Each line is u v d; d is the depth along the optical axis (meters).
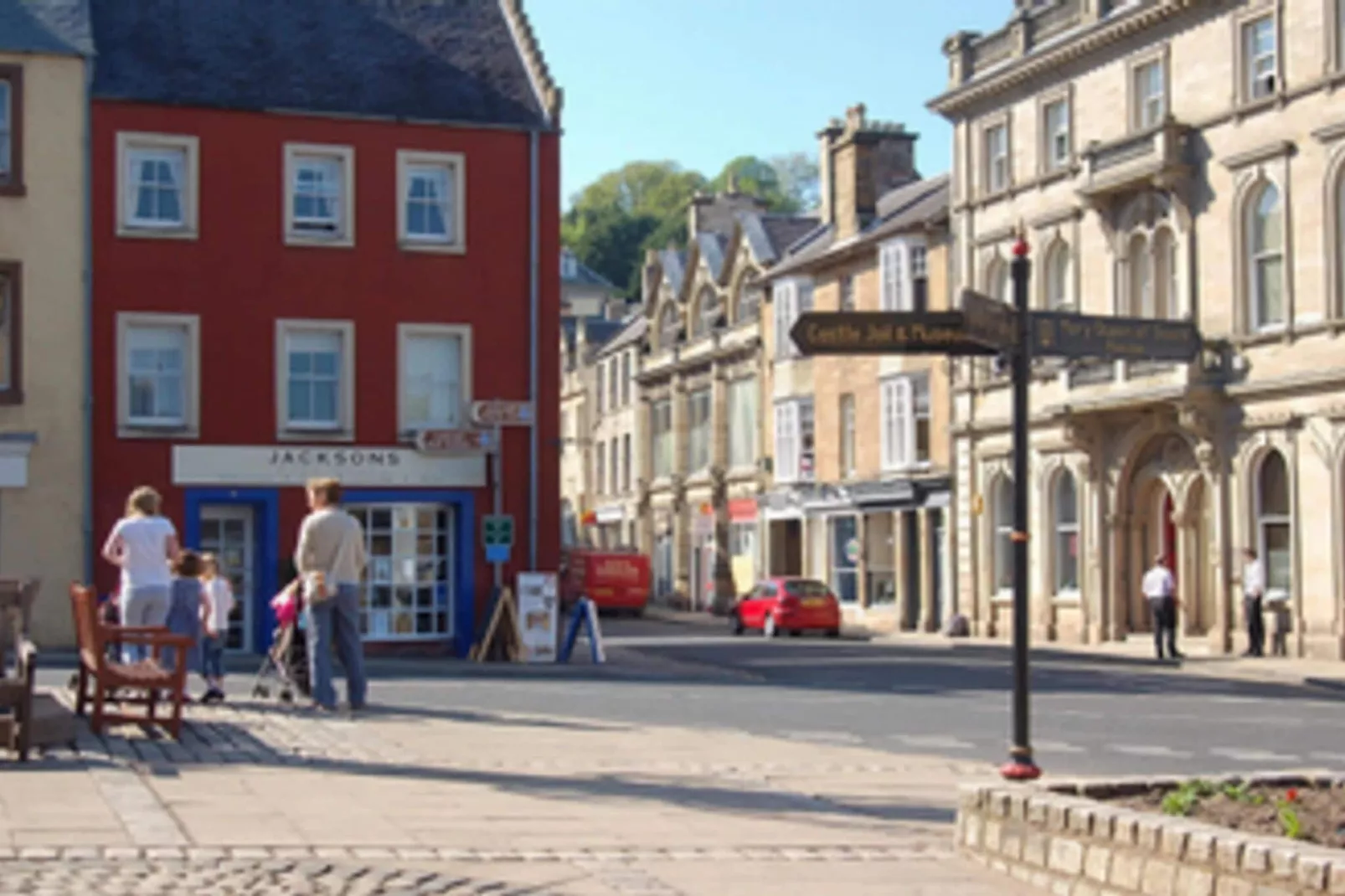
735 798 11.51
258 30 32.69
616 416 77.00
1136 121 39.12
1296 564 33.78
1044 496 41.97
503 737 14.99
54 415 30.11
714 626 54.94
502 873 8.48
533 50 33.66
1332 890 6.94
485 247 32.59
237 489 30.94
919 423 49.00
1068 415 39.66
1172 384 36.28
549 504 32.47
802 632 46.81
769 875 8.79
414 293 32.12
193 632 16.95
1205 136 36.69
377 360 31.84
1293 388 33.78
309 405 31.61
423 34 33.88
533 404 32.56
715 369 63.72
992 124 44.53
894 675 27.69
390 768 12.41
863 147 53.66
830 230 58.62
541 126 33.00
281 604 18.42
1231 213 35.81
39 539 29.92
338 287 31.70
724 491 63.22
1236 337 35.44
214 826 9.43
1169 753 16.08
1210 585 37.22
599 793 11.50
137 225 30.75
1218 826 8.18
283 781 11.44
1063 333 10.16
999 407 44.06
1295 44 34.34
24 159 30.25
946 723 18.56
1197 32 37.03
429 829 9.67
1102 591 39.69
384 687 22.03
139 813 9.70
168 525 15.98
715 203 69.12
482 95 33.12
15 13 30.64
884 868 9.11
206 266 31.05
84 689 14.89
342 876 8.08
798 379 56.44
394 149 32.16
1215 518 35.81
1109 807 8.50
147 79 31.06
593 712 18.72
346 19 33.56
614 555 62.97
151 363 30.89
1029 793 9.05
